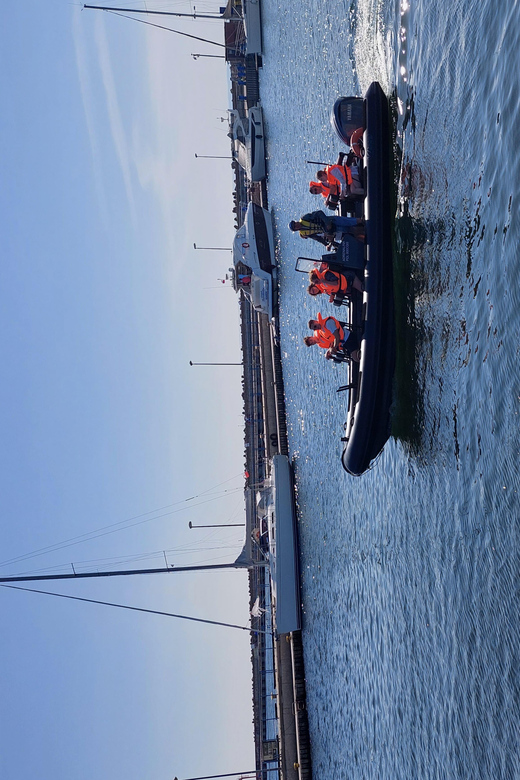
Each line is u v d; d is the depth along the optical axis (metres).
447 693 10.29
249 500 25.38
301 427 23.17
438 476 10.90
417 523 11.88
